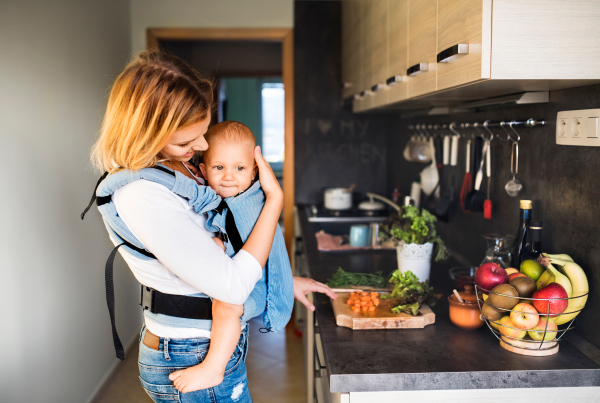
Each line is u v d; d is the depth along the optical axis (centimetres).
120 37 338
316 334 187
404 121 331
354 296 161
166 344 112
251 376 296
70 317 239
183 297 111
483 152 184
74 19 253
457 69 125
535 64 111
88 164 268
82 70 263
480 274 135
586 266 131
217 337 110
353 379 117
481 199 192
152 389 116
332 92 386
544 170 152
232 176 121
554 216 146
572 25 110
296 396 272
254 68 534
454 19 127
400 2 186
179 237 98
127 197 100
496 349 132
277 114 916
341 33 377
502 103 154
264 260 110
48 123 219
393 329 146
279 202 114
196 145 106
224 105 778
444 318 156
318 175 393
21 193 194
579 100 131
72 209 244
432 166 251
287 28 378
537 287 132
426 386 118
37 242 207
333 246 255
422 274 183
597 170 125
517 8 109
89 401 262
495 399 120
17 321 190
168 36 373
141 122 95
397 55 192
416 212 187
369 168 392
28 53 202
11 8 188
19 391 191
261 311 124
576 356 127
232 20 375
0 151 179
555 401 120
